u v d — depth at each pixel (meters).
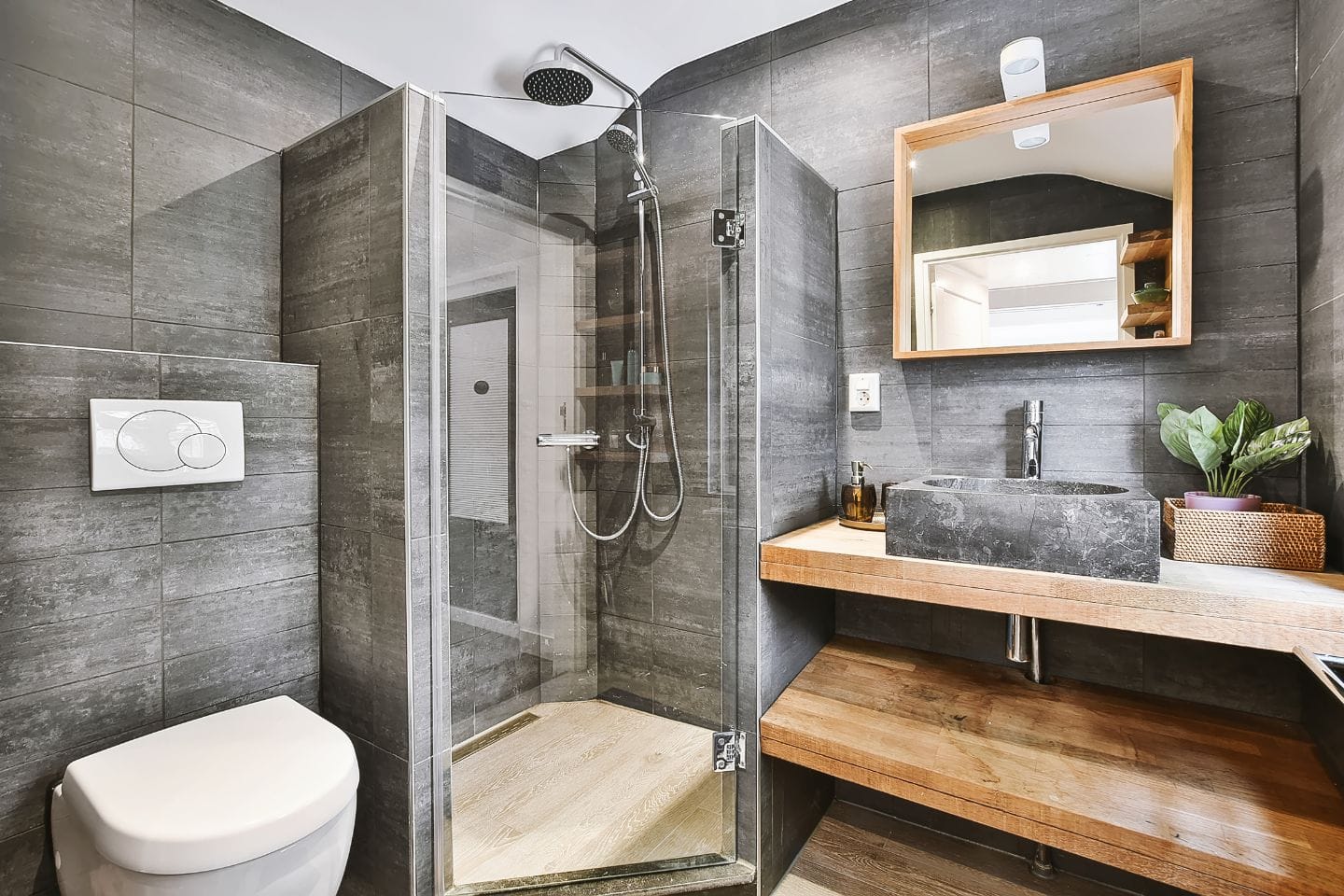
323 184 1.69
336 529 1.69
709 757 1.57
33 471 1.29
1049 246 1.69
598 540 1.74
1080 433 1.67
